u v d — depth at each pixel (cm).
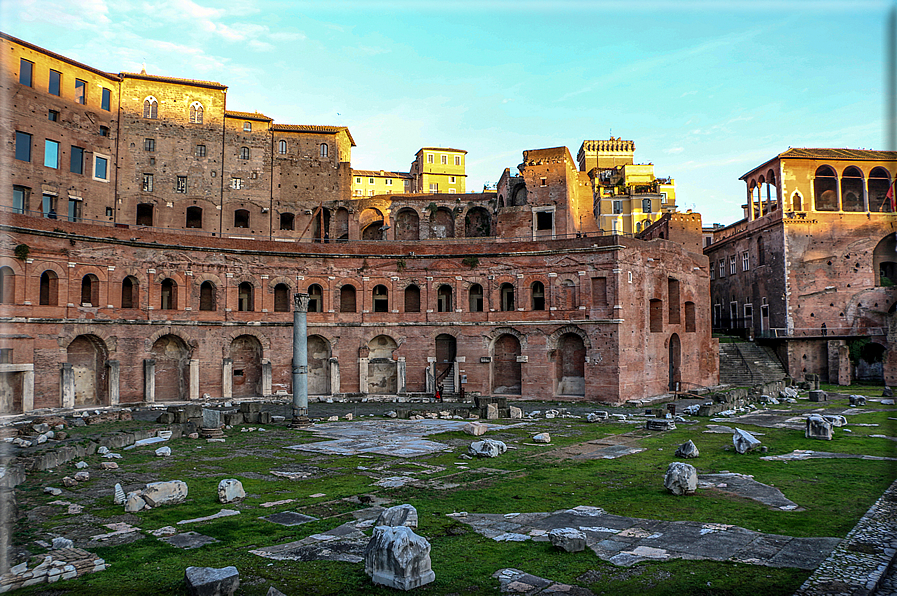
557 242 5934
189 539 1597
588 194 8381
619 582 1270
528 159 7219
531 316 5931
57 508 1930
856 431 3434
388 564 1266
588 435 3534
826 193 8125
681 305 6538
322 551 1491
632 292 5738
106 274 5234
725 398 4819
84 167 6625
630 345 5641
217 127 7494
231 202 7500
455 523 1727
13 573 1279
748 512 1802
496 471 2502
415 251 6375
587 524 1706
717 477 2298
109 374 5150
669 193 12238
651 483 2227
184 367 5697
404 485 2245
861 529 1603
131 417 4469
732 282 8881
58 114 6372
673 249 6462
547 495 2062
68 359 5109
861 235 7556
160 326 5506
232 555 1464
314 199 7869
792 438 3225
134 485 2278
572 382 5838
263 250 6066
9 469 2281
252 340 6084
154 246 5509
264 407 5297
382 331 6297
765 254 7950
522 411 4694
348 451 3033
